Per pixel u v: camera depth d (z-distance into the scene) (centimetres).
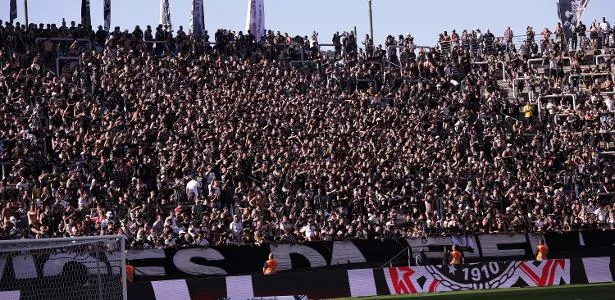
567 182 6234
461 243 5172
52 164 5034
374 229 5169
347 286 4175
